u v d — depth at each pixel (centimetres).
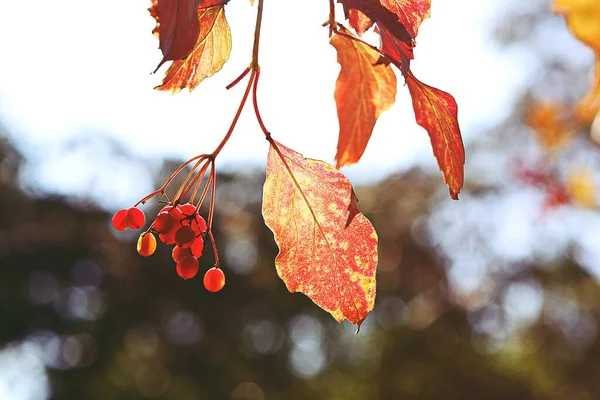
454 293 1811
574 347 1853
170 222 148
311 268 146
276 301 1761
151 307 1731
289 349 1839
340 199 144
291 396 1864
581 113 232
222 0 138
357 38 147
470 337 1819
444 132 143
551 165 644
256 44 139
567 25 204
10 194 1742
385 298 1814
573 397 1873
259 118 143
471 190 1748
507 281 1753
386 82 168
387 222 1856
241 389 1852
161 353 1808
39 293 1725
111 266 1739
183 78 147
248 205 1766
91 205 1780
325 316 1816
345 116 174
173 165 1750
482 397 1769
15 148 1797
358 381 1902
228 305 1739
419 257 1803
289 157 143
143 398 1823
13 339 1709
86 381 1767
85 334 1734
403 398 1778
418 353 1786
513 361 1961
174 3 110
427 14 144
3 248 1672
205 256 1688
